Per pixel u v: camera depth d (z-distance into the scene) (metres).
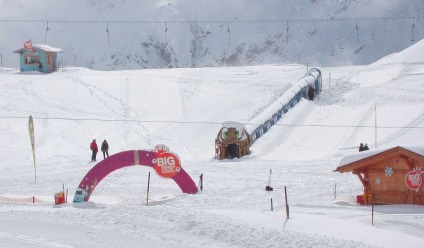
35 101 67.44
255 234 17.98
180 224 19.97
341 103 66.19
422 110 58.78
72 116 63.25
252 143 53.84
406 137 51.91
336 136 55.25
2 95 69.00
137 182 37.16
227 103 68.06
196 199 30.02
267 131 57.44
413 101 62.31
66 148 54.31
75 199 29.42
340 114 62.03
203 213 21.02
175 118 64.12
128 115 64.94
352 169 28.59
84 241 18.62
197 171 41.53
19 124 59.66
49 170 44.94
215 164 45.69
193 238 18.69
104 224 21.17
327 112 63.47
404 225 22.20
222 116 64.06
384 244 16.83
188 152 54.09
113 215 22.22
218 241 18.25
